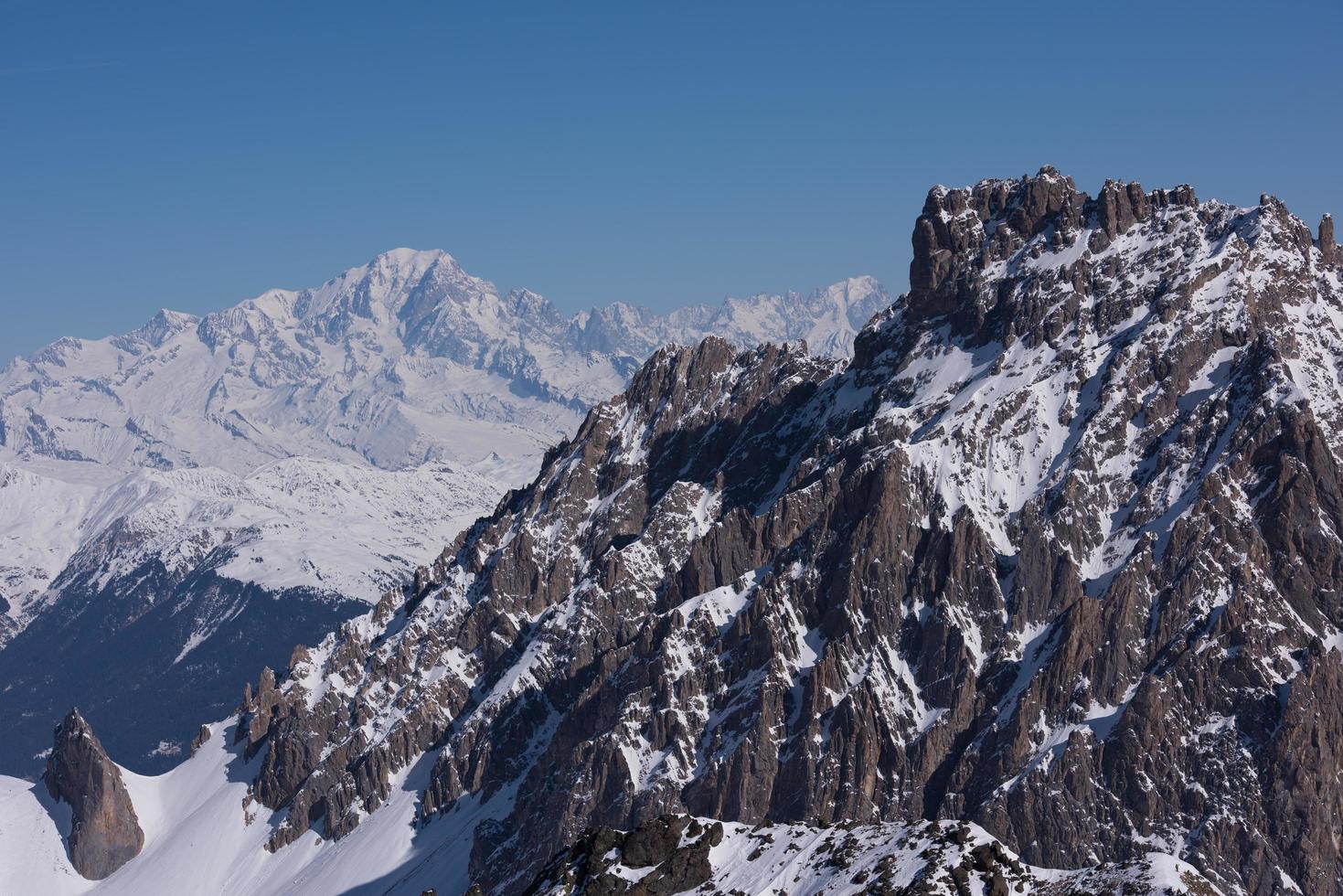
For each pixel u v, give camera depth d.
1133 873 141.00
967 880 144.88
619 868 168.12
